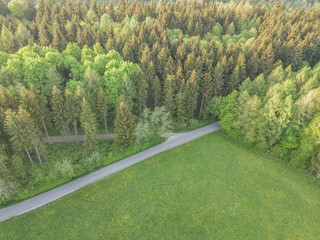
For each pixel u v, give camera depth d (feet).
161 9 359.05
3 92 138.00
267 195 142.61
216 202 136.46
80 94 151.84
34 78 165.37
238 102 191.72
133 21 308.19
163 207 131.44
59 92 147.95
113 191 138.41
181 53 242.58
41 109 154.92
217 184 148.87
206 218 126.93
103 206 129.18
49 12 348.18
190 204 134.31
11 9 364.99
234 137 191.11
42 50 199.52
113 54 209.97
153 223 122.72
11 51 245.45
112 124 200.75
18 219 118.01
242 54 225.35
